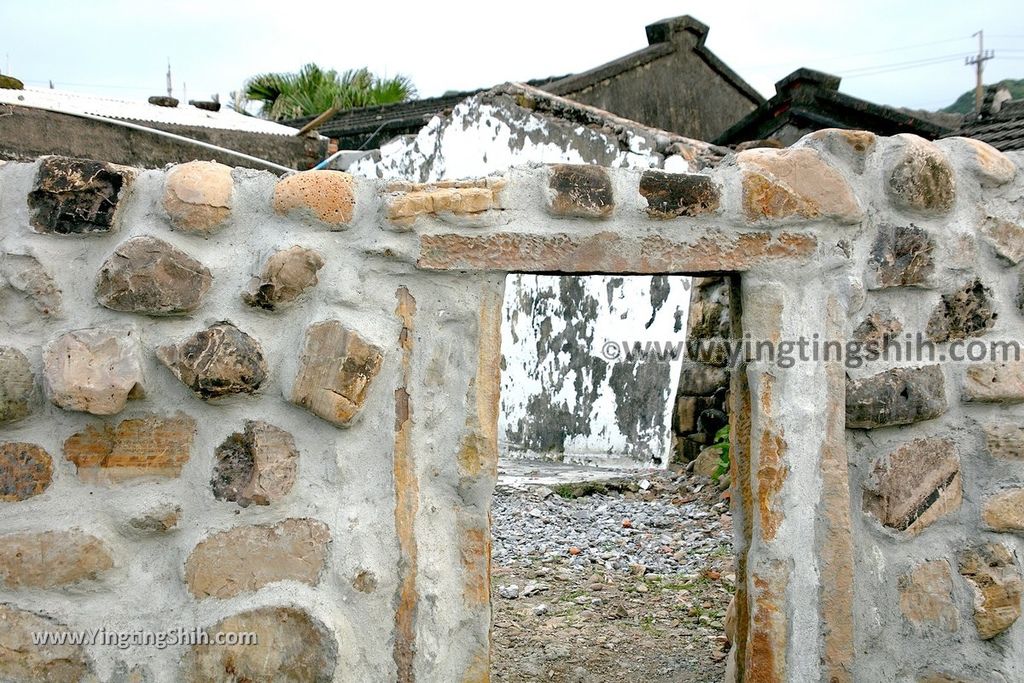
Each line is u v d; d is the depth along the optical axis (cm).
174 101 710
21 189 218
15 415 216
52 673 216
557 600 385
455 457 234
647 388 609
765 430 249
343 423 225
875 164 255
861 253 253
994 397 268
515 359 691
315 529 225
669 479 567
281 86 1714
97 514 220
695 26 1156
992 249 268
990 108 745
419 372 232
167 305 219
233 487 223
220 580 222
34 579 216
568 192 234
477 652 237
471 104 702
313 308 227
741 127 887
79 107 586
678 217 242
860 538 254
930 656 258
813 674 247
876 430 258
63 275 218
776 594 247
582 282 645
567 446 651
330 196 227
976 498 267
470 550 236
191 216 221
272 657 220
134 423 221
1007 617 264
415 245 229
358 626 227
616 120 602
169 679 219
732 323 263
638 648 335
